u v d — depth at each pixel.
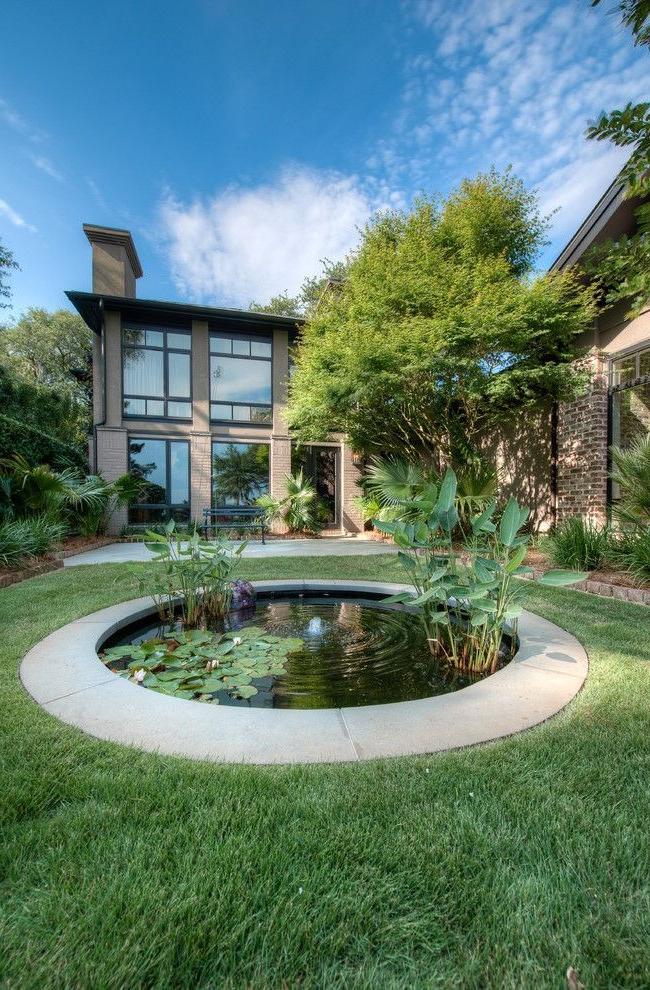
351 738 1.87
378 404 8.80
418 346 7.11
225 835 1.30
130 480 9.82
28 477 7.36
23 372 22.30
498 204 7.66
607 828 1.34
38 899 1.09
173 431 11.14
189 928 1.02
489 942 1.01
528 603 4.07
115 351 10.66
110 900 1.08
